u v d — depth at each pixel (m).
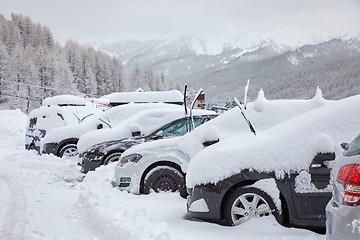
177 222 5.33
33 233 5.21
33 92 80.19
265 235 4.67
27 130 15.91
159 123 9.84
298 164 4.84
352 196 2.94
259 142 5.17
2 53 80.69
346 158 3.20
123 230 4.84
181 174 6.94
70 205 6.79
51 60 89.69
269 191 4.89
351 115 5.02
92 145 10.13
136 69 128.50
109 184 7.48
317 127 5.02
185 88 7.76
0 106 75.88
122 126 10.32
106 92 108.00
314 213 4.75
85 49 125.56
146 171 7.04
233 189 5.09
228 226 5.06
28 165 11.54
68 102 18.66
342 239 2.93
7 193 7.89
